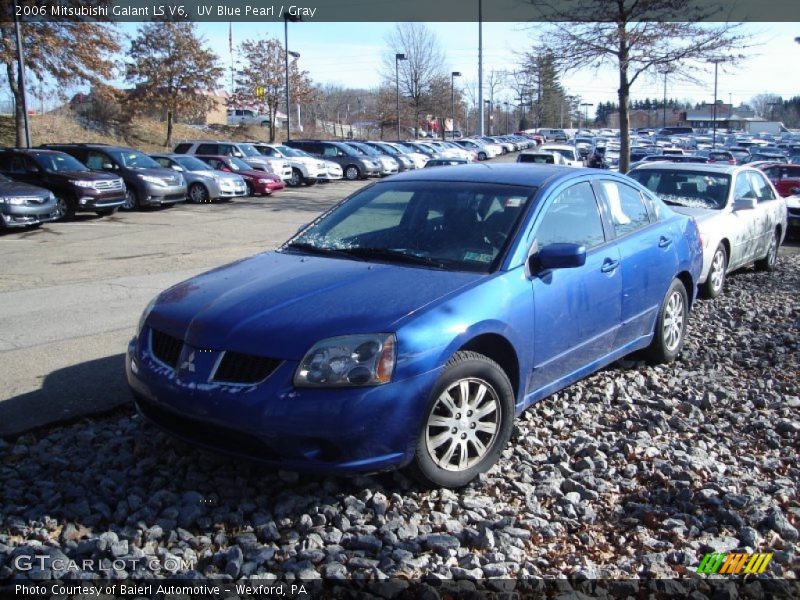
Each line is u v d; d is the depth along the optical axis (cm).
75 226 1664
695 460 443
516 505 395
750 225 1019
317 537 354
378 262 457
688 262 634
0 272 1065
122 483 407
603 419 512
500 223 468
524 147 6506
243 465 427
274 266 462
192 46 3875
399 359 368
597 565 339
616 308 532
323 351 364
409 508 384
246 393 364
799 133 10038
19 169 1770
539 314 449
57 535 358
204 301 418
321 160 3253
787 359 657
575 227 508
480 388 409
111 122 3972
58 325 748
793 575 334
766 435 488
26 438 469
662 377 605
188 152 2847
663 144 6259
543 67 1892
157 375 395
